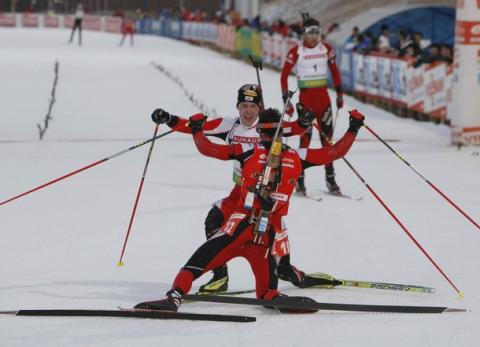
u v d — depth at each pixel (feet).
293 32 291.38
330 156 62.44
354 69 234.99
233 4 548.31
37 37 485.97
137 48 414.21
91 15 646.33
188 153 146.00
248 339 56.18
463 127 154.30
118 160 137.80
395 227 92.79
